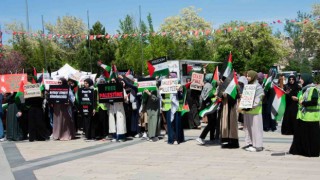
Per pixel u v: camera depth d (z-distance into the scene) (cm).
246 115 985
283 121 1249
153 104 1198
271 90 1334
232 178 715
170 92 1123
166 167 830
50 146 1200
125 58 3934
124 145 1153
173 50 3900
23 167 891
